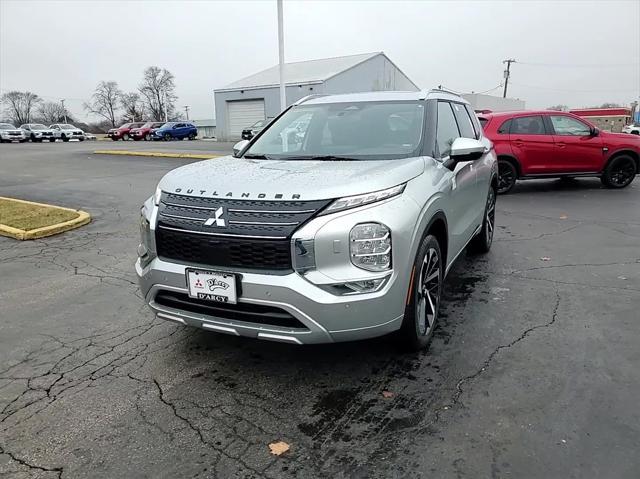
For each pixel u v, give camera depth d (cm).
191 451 259
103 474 243
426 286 358
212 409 296
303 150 419
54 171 1636
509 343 371
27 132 4069
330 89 3566
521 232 725
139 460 253
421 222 320
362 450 258
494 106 5562
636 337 377
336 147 411
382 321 296
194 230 300
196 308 313
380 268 291
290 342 293
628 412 283
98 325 418
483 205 556
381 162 355
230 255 291
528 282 504
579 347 362
